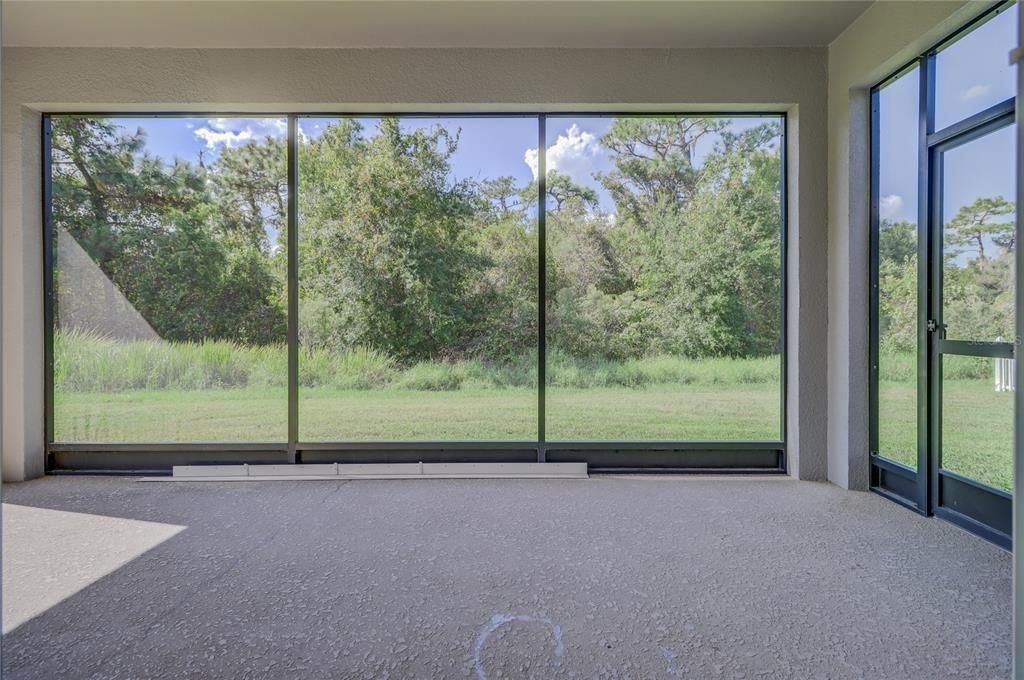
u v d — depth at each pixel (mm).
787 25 3436
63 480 3727
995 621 2029
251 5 3225
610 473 3895
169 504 3258
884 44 3125
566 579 2346
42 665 1805
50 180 3840
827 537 2764
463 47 3695
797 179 3699
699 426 3912
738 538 2756
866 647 1887
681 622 2033
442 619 2057
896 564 2469
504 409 3934
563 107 3773
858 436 3508
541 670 1782
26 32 3494
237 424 3922
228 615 2082
